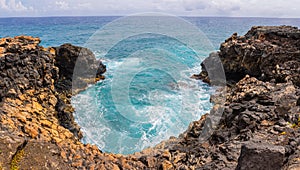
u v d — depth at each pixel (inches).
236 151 433.4
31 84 715.4
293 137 418.9
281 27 1190.3
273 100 614.9
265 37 1106.1
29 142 469.4
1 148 422.0
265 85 780.0
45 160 443.5
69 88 845.8
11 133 475.8
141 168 475.2
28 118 579.8
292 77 786.2
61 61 933.2
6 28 3710.6
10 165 402.9
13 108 594.2
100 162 475.2
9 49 716.7
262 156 277.4
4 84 637.3
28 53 753.0
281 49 958.4
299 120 480.7
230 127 576.7
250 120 529.7
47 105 713.6
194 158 475.5
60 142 519.5
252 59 1013.2
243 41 1111.6
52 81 802.8
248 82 839.7
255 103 622.8
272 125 499.5
